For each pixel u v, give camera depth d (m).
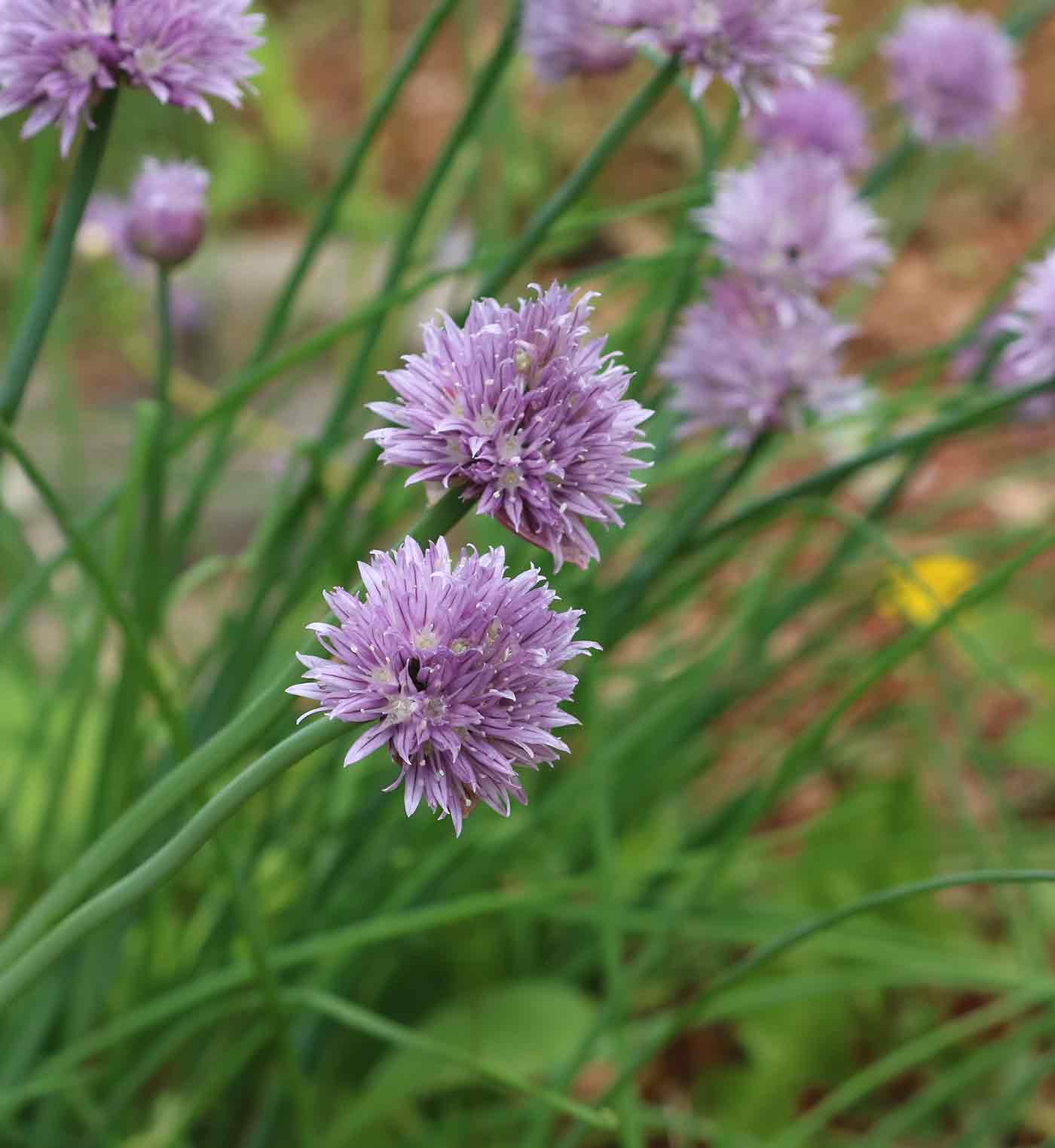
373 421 0.62
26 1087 0.43
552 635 0.33
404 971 0.52
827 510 0.47
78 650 0.51
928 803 0.59
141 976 0.48
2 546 0.55
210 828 0.33
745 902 0.54
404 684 0.32
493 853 0.50
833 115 0.50
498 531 0.49
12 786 0.50
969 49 0.51
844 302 0.63
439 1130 0.49
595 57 0.46
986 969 0.48
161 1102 0.48
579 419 0.33
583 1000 0.50
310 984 0.46
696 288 0.49
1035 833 0.58
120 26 0.36
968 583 0.62
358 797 0.49
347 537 0.50
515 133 0.61
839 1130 0.52
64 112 0.37
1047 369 0.42
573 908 0.48
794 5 0.40
